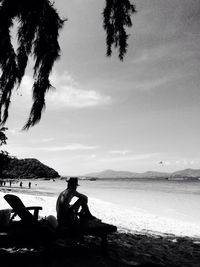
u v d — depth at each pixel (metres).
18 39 5.06
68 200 5.19
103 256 5.13
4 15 4.61
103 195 42.09
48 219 4.86
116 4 4.97
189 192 51.66
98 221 5.37
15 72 5.18
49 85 5.38
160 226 12.04
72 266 4.44
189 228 12.20
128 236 7.97
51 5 5.13
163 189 65.62
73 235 4.76
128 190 60.44
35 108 5.33
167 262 5.49
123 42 5.07
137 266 4.75
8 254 4.82
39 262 4.53
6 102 5.29
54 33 5.19
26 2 4.73
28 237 4.64
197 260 5.94
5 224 4.87
